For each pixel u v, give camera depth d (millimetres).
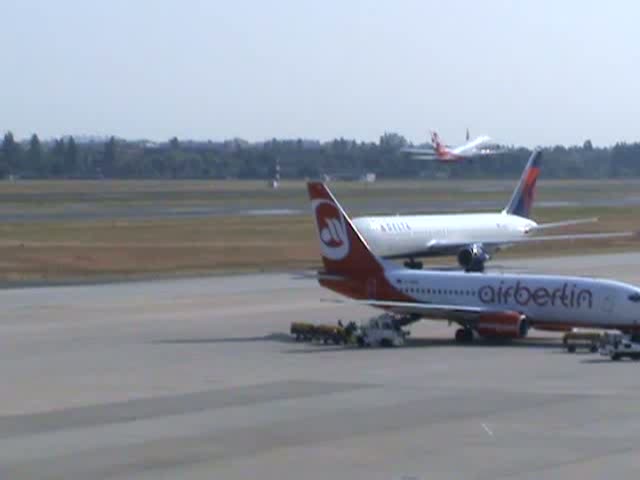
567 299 168750
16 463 96875
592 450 99125
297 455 98750
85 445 103438
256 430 109312
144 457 98625
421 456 97750
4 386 135875
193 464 96062
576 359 155500
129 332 184375
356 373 144125
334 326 177000
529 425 110000
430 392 129250
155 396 128500
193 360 156250
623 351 154750
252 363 153250
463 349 166625
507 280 174750
